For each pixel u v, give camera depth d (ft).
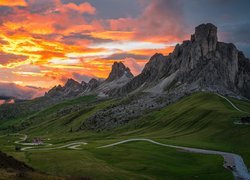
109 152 455.63
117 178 295.48
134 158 407.44
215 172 340.18
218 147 492.95
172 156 427.74
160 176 328.70
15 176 195.52
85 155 420.77
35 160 380.78
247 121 619.67
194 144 521.24
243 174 332.60
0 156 241.14
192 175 330.13
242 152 449.06
